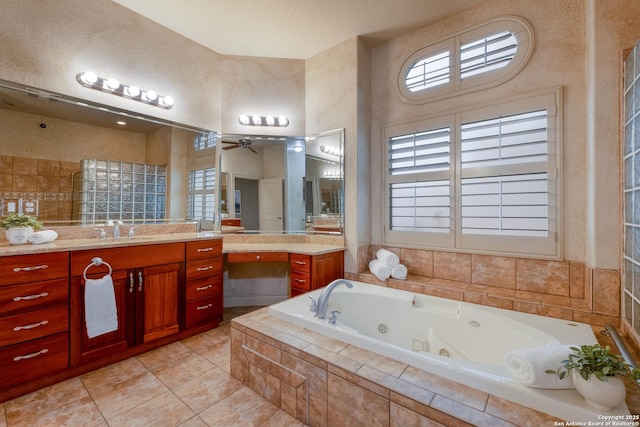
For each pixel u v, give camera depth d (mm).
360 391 1304
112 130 2604
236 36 3070
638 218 1563
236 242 3441
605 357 1058
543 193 2342
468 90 2678
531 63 2393
